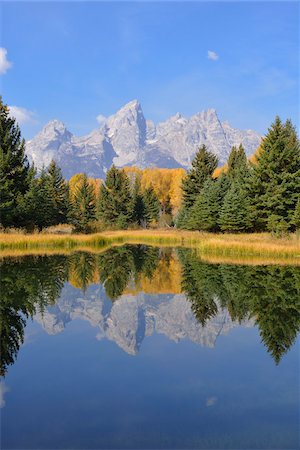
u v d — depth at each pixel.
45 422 5.67
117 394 6.72
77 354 8.89
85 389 6.91
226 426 5.53
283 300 14.43
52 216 56.22
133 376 7.59
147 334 10.69
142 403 6.35
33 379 7.39
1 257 26.78
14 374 7.67
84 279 19.45
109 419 5.74
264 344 9.63
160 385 7.11
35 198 45.19
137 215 76.75
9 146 42.16
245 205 42.31
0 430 5.38
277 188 39.59
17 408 6.16
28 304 13.59
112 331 10.96
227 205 42.59
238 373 7.74
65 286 17.23
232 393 6.77
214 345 9.66
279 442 5.12
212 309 13.48
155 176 101.31
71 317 12.31
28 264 23.52
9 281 17.67
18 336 10.20
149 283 18.84
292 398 6.55
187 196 59.09
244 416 5.89
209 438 5.17
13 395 6.67
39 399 6.51
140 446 4.95
